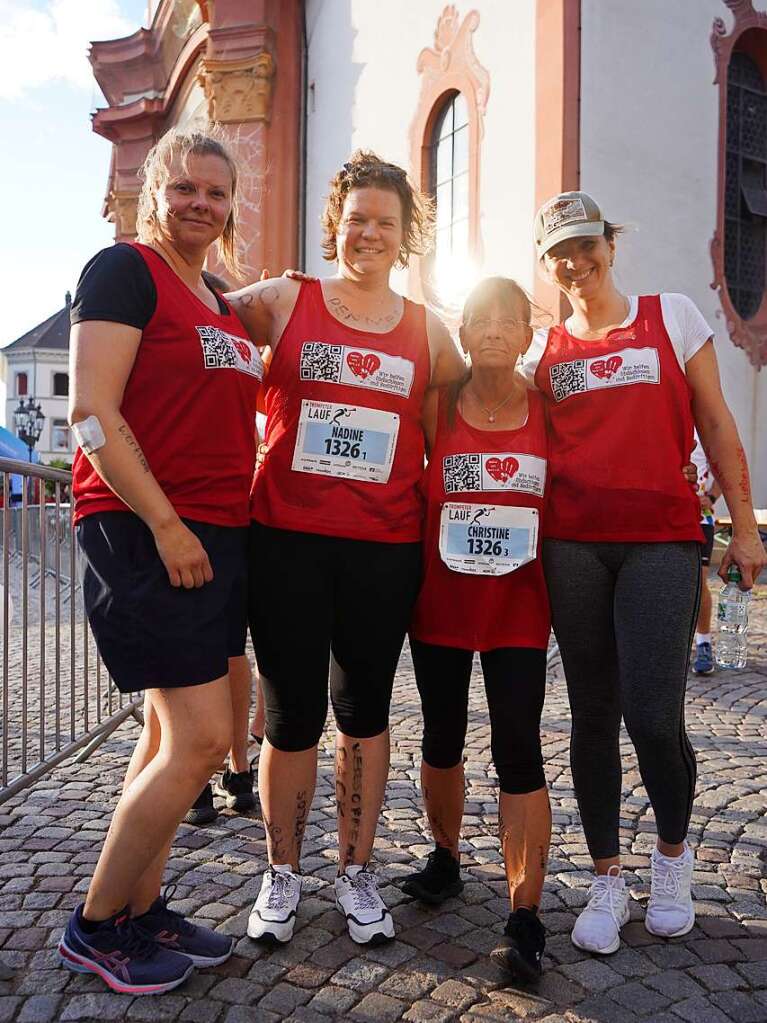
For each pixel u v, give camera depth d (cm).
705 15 1095
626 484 237
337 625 246
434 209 269
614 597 243
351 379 242
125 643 208
